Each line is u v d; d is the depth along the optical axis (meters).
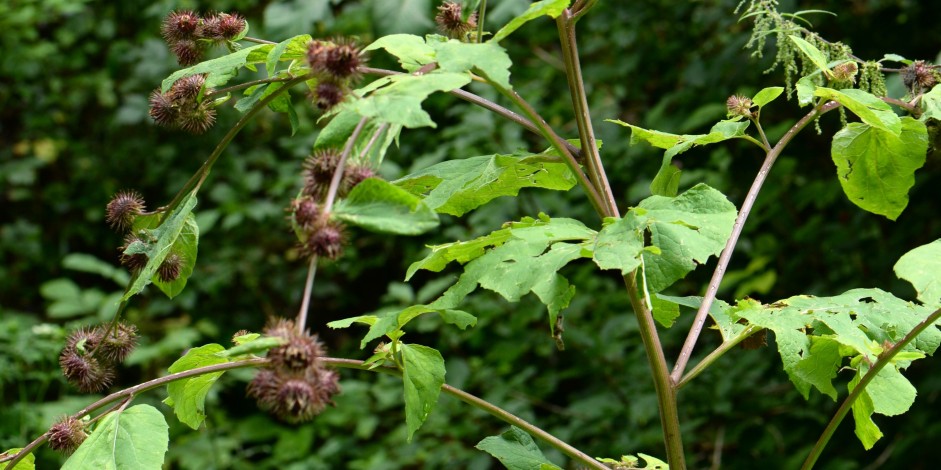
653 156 6.10
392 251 7.82
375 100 1.43
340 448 6.22
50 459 5.70
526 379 6.41
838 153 2.19
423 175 1.99
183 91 1.92
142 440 1.67
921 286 1.72
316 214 1.33
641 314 1.86
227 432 6.51
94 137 8.77
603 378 5.87
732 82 5.58
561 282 1.61
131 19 8.81
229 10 8.05
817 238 5.44
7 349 4.89
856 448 5.18
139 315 7.46
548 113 6.78
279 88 1.80
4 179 8.27
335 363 1.86
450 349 6.72
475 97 1.90
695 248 1.59
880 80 2.22
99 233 8.57
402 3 4.17
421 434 6.05
